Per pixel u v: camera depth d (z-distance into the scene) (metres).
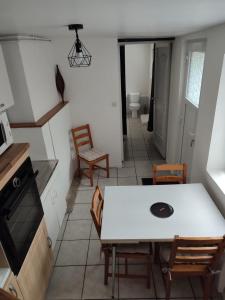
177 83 3.31
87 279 2.22
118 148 4.04
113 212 2.02
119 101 3.67
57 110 3.08
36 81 2.63
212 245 1.74
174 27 2.08
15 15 1.19
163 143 4.39
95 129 3.88
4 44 2.21
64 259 2.44
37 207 1.89
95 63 3.39
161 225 1.86
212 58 2.12
